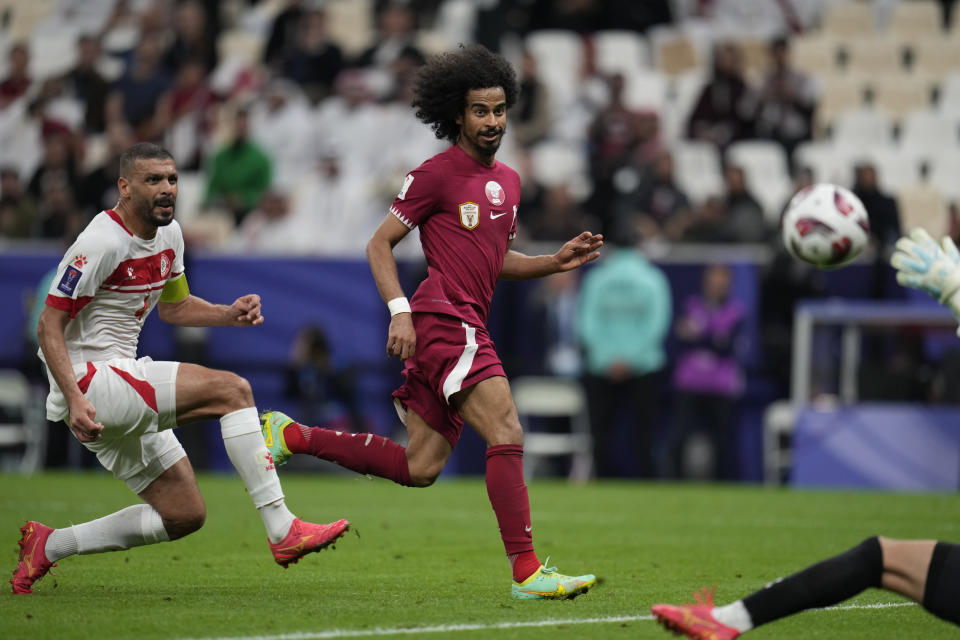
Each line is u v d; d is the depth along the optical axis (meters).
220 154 64.12
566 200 57.53
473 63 19.20
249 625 15.89
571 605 18.27
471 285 19.16
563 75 70.56
